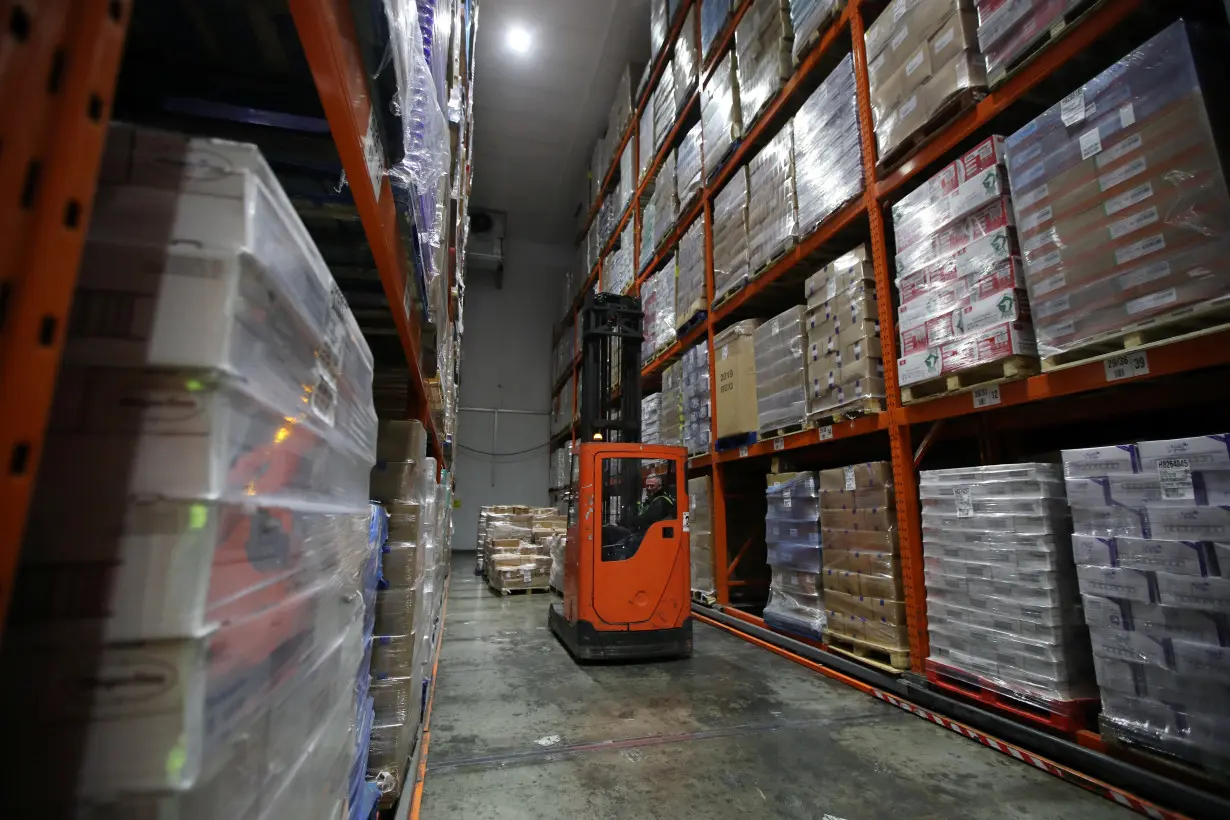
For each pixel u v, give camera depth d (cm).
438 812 220
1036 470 264
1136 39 266
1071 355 245
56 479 44
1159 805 209
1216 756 192
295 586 69
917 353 319
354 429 102
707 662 434
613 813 219
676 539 453
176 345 46
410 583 203
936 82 318
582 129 1121
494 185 1307
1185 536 205
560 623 506
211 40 103
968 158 293
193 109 117
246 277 51
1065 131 245
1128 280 220
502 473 1460
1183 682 203
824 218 417
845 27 411
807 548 435
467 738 290
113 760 42
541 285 1543
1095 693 251
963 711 289
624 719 316
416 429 209
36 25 34
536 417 1495
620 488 561
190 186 50
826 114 419
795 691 363
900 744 279
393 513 203
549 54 947
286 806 66
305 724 74
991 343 275
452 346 468
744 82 541
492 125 1111
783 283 521
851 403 380
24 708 42
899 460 345
